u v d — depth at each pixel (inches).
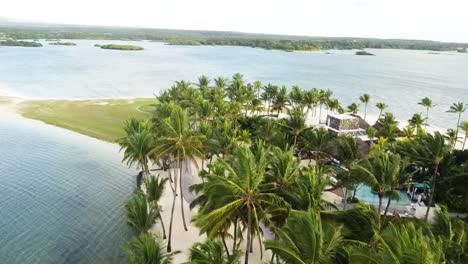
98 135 3078.2
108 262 1462.8
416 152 1753.2
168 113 2292.1
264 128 2183.8
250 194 1054.4
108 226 1724.9
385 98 5999.0
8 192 2033.7
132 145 1674.5
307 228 805.2
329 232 877.2
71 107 4028.1
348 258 818.8
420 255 639.1
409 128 2844.5
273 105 3663.9
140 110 3961.6
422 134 2615.7
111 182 2201.0
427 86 7450.8
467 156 2288.4
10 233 1642.5
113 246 1568.7
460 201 1774.1
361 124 2997.0
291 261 813.9
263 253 1480.1
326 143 1955.0
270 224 1053.8
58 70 7185.0
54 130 3184.1
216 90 3435.0
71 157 2586.1
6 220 1748.3
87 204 1932.8
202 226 1026.1
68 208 1884.8
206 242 1022.4
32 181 2186.3
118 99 4658.0
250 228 1066.7
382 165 1374.3
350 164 1755.7
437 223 1108.5
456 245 951.0
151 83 6240.2
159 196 1497.3
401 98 6033.5
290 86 6707.7
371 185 1379.2
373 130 2568.9
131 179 2250.2
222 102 2915.8
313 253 776.9
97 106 4119.1
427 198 1875.0
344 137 1894.7
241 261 1412.4
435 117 4763.8
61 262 1454.2
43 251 1521.9
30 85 5482.3
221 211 1005.2
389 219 1509.6
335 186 1686.8
